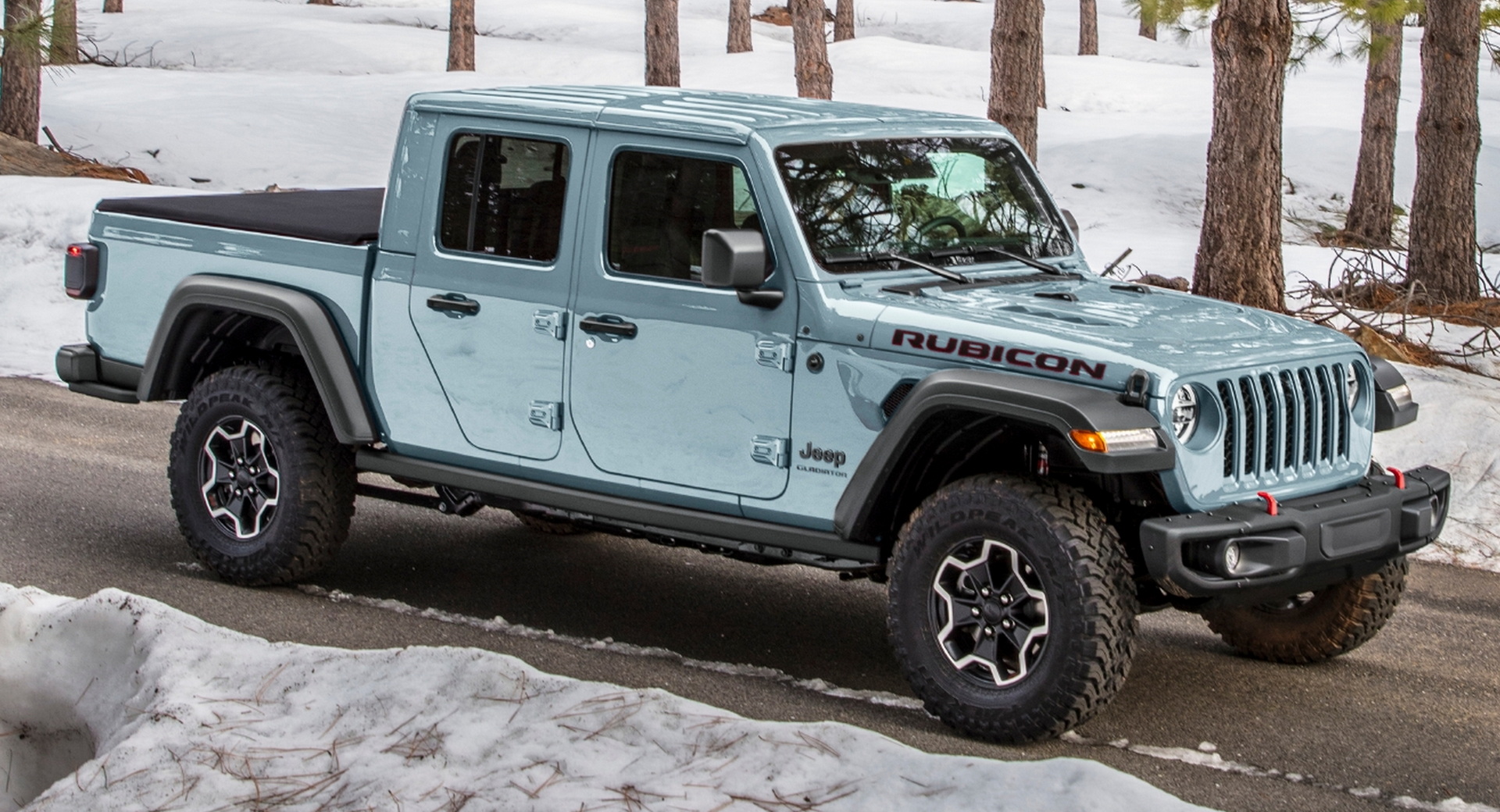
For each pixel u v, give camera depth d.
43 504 7.66
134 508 7.68
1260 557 4.67
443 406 5.92
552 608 6.36
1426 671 5.78
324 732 4.54
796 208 5.17
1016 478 4.80
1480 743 5.03
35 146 19.67
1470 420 8.88
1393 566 5.63
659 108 5.57
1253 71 11.44
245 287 6.21
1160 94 37.66
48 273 13.21
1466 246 14.10
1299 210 24.27
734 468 5.28
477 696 4.68
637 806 4.02
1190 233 21.12
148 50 39.81
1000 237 5.84
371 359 6.07
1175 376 4.59
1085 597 4.59
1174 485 4.64
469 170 5.79
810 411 5.10
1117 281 5.95
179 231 6.56
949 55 40.84
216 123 24.50
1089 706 4.66
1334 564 4.90
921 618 4.92
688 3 54.56
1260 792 4.54
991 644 4.84
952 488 4.88
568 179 5.55
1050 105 36.66
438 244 5.87
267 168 22.73
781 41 47.75
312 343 6.06
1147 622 6.46
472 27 36.59
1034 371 4.73
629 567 7.04
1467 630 6.31
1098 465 4.43
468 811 4.01
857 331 5.00
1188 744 4.95
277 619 5.97
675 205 5.35
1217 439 4.73
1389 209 22.22
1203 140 26.31
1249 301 11.67
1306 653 5.78
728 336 5.22
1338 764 4.81
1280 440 4.92
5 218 13.95
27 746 5.17
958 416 4.87
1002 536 4.73
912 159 5.67
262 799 4.14
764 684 5.39
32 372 11.16
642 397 5.42
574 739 4.39
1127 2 16.91
